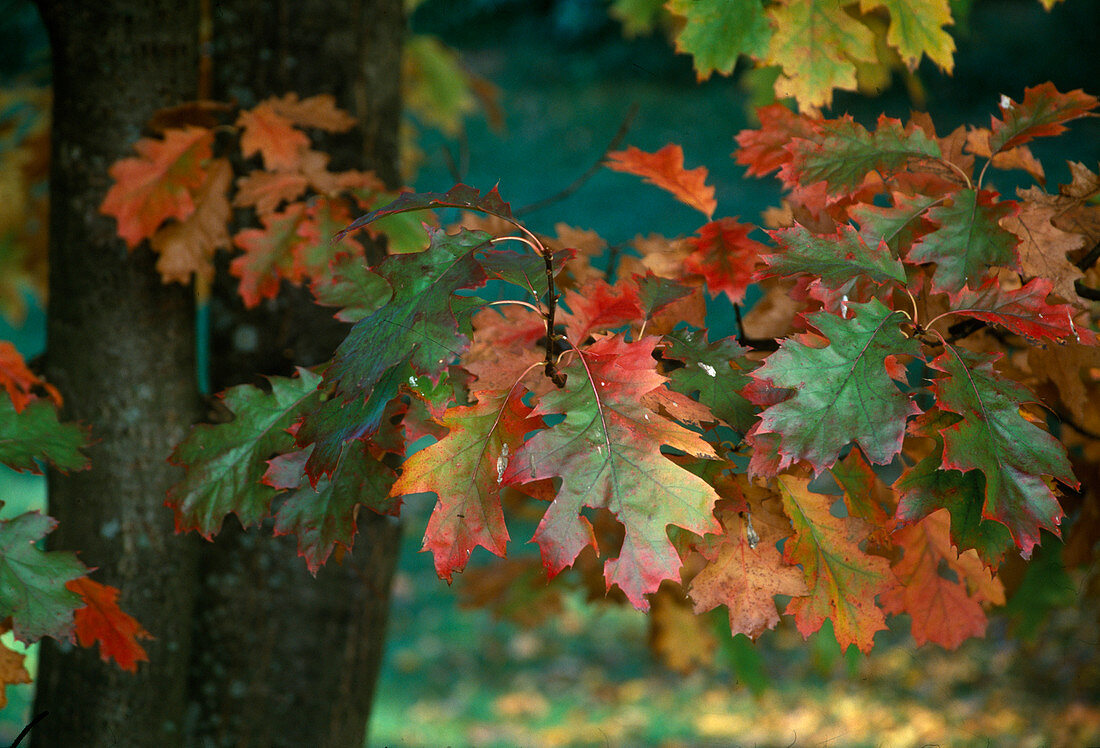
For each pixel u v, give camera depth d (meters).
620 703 5.99
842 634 2.24
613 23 15.72
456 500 2.16
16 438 2.30
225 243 2.47
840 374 2.13
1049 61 12.14
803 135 2.39
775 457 2.15
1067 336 2.17
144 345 2.50
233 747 2.62
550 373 2.15
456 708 5.93
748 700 5.83
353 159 2.64
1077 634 5.62
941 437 2.15
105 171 2.48
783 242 2.20
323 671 2.65
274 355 2.63
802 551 2.23
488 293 3.59
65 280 2.50
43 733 2.50
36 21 8.40
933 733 4.96
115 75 2.47
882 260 2.20
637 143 12.81
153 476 2.51
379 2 2.66
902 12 2.39
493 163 13.14
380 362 2.10
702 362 2.23
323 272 2.45
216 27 2.63
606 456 2.13
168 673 2.53
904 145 2.29
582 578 2.66
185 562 2.54
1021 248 2.28
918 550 2.36
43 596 2.24
